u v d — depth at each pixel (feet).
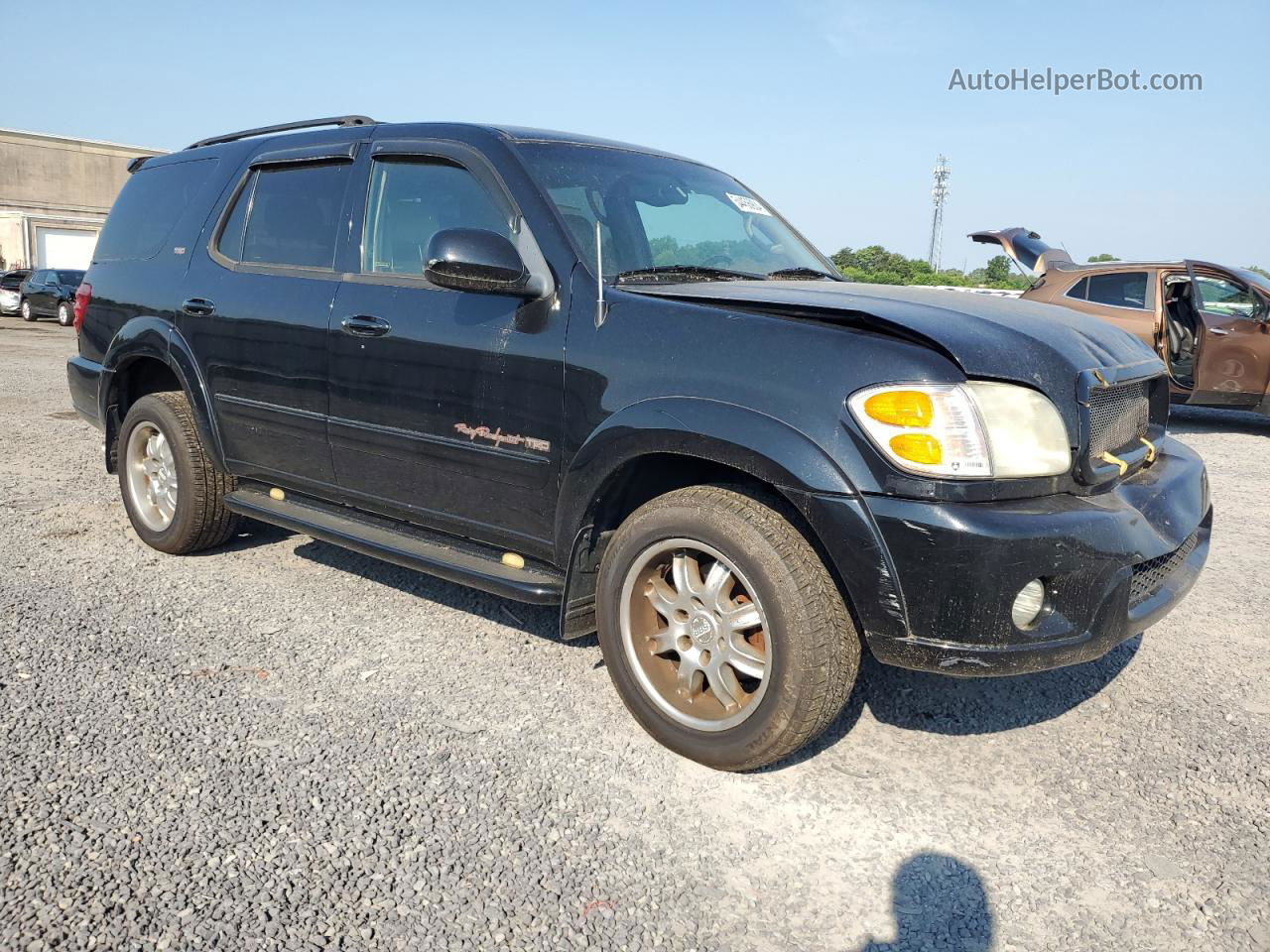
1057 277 35.60
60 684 10.94
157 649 12.05
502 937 7.14
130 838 8.12
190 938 6.98
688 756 9.70
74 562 15.33
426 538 12.28
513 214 11.11
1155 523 9.45
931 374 8.46
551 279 10.60
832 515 8.48
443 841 8.26
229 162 15.17
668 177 13.01
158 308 15.28
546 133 12.45
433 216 11.94
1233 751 10.18
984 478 8.36
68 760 9.32
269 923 7.16
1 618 12.82
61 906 7.24
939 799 9.18
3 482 20.49
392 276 12.21
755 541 8.89
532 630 13.05
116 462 16.78
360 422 12.37
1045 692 11.52
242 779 9.09
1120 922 7.51
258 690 10.99
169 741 9.77
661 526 9.55
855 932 7.35
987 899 7.75
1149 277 33.32
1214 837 8.64
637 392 9.67
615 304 10.14
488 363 10.91
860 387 8.54
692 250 12.13
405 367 11.73
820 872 8.05
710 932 7.29
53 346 57.11
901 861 8.23
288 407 13.32
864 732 10.46
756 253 12.96
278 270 13.61
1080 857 8.33
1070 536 8.41
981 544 8.14
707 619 9.50
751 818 8.79
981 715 10.91
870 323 8.98
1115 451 9.89
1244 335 30.81
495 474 11.06
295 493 14.16
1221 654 12.75
